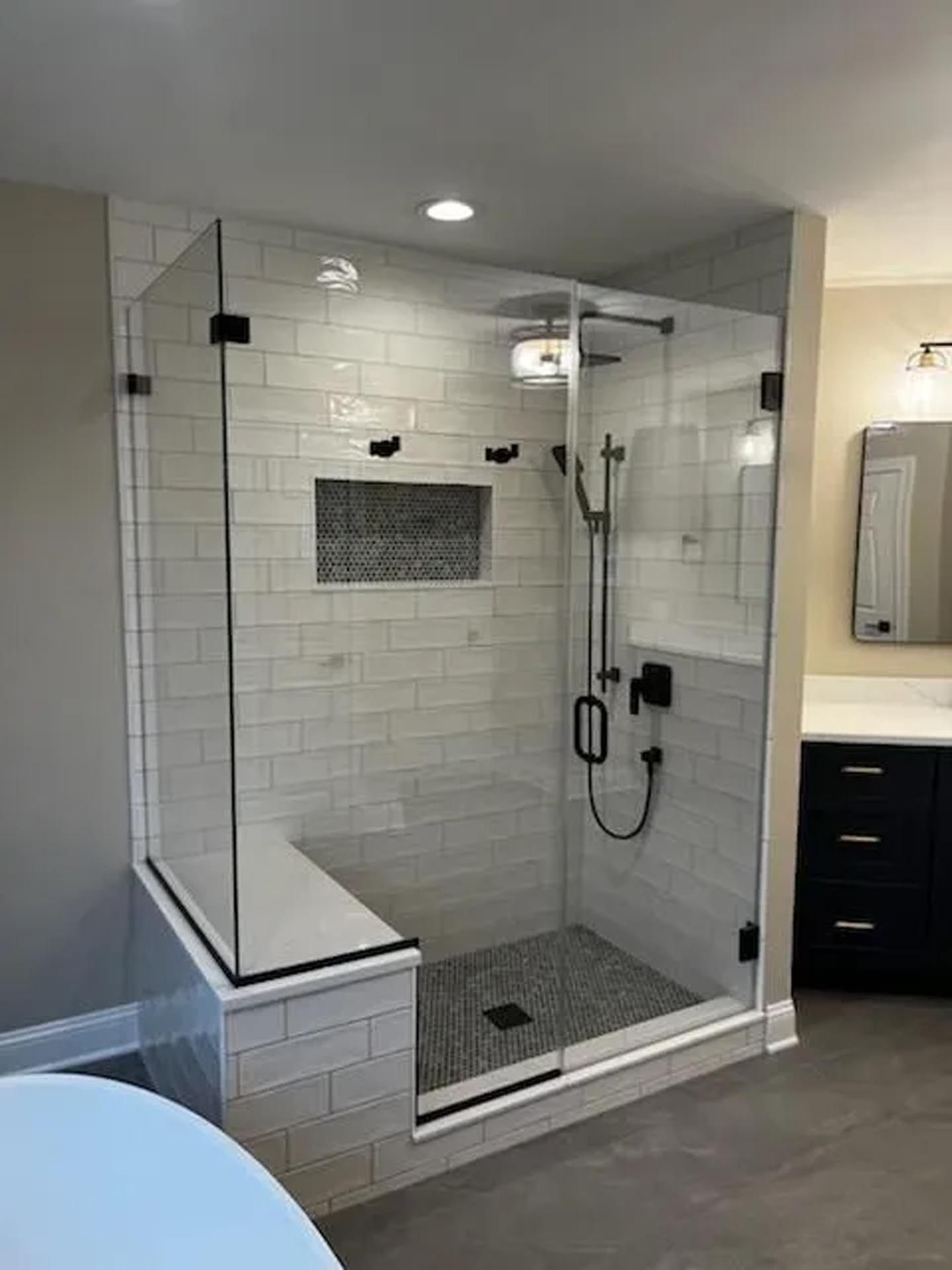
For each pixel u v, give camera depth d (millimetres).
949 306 3375
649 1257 2016
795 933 3111
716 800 2941
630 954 3283
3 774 2518
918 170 2268
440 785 3240
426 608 3168
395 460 3029
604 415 3162
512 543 3289
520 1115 2387
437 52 1703
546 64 1753
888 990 3189
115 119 2000
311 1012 2070
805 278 2609
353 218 2641
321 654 3000
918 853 3023
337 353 2869
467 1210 2150
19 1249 1703
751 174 2291
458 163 2234
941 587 3447
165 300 2484
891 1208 2164
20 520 2465
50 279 2430
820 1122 2482
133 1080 2598
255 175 2314
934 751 2980
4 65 1752
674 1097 2596
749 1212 2148
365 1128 2164
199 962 2135
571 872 3484
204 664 2500
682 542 2992
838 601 3510
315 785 3021
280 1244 1452
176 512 2564
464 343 3070
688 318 2867
